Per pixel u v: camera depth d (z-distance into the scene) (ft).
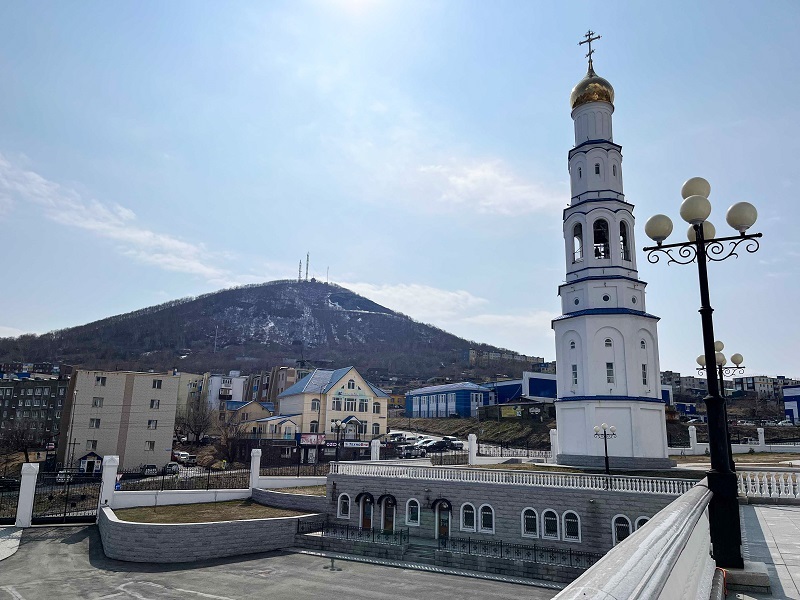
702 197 39.17
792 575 30.07
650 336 149.38
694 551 18.74
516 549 111.24
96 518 145.48
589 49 166.30
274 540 127.65
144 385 255.91
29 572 105.40
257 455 163.43
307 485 169.48
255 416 326.65
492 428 311.47
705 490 28.27
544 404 298.15
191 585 99.19
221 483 190.39
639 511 101.55
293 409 290.15
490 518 117.80
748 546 38.52
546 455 190.39
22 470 140.46
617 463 137.28
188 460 269.03
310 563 115.03
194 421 314.14
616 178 156.46
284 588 97.14
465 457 191.31
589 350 144.36
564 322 152.25
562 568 100.58
